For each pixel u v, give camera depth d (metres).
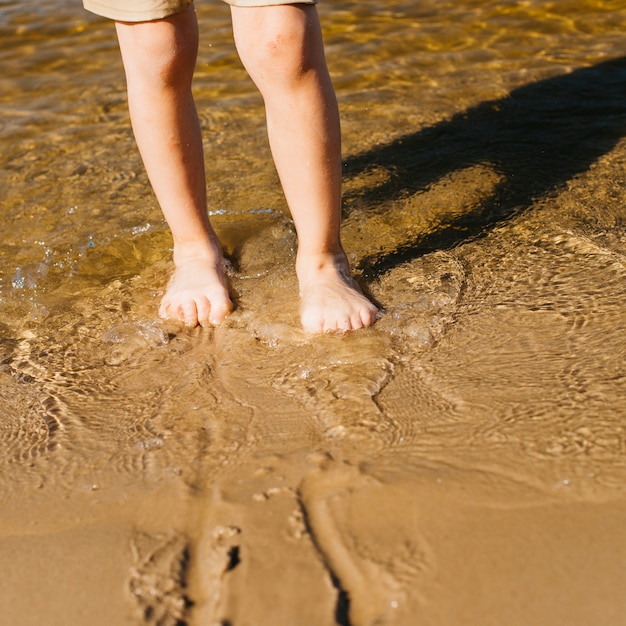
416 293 1.92
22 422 1.62
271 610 1.07
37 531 1.27
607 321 1.70
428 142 2.78
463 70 3.37
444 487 1.26
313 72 1.69
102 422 1.59
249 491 1.30
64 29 4.11
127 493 1.34
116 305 2.04
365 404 1.53
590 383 1.49
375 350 1.72
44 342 1.91
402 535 1.17
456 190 2.43
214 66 3.56
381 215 2.34
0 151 2.91
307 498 1.27
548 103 2.99
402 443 1.39
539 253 2.03
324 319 1.80
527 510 1.19
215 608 1.08
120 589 1.13
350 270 1.99
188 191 2.01
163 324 1.94
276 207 2.44
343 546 1.16
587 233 2.10
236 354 1.79
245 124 3.01
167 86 1.88
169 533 1.23
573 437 1.34
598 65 3.30
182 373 1.74
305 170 1.79
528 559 1.11
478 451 1.34
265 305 1.96
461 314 1.81
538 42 3.61
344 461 1.36
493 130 2.82
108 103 3.29
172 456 1.44
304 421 1.50
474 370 1.60
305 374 1.67
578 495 1.21
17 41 3.98
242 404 1.59
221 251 2.13
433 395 1.53
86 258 2.26
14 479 1.43
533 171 2.49
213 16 4.12
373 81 3.33
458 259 2.06
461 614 1.04
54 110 3.25
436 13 4.02
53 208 2.52
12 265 2.23
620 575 1.07
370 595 1.08
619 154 2.54
